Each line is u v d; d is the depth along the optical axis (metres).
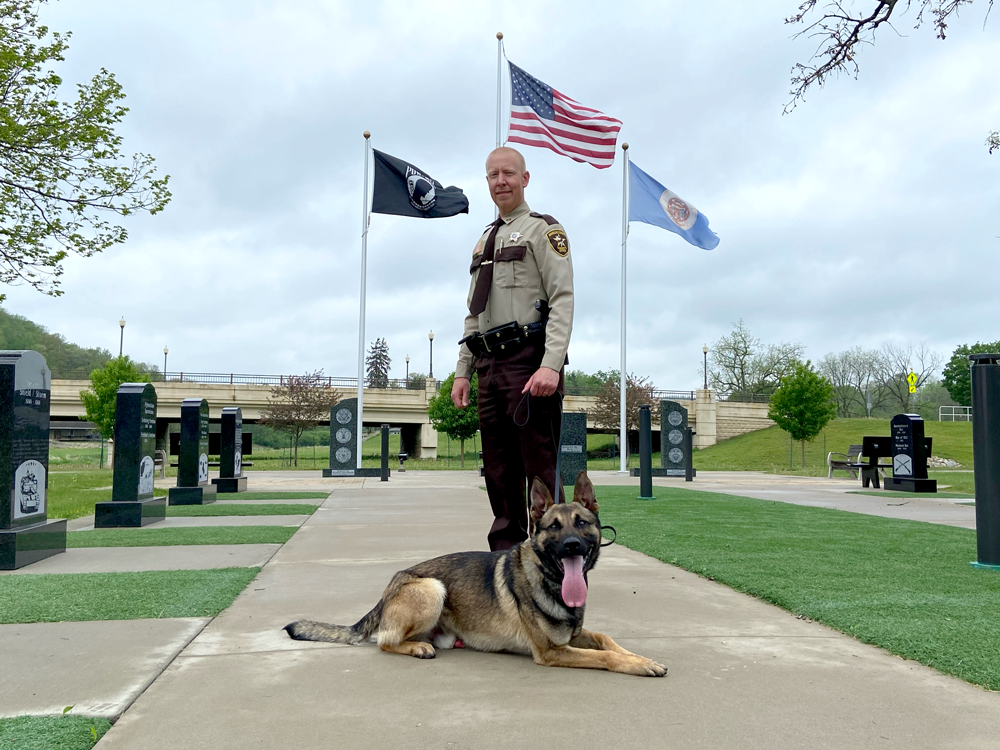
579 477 3.86
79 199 14.55
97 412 37.38
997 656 3.64
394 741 2.61
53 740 2.59
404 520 10.72
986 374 6.50
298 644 3.96
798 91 12.54
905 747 2.57
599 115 19.14
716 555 7.19
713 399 58.31
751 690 3.19
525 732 2.70
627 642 4.01
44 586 5.66
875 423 59.53
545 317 4.59
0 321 100.00
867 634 4.07
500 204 4.80
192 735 2.68
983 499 6.55
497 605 3.76
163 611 4.77
